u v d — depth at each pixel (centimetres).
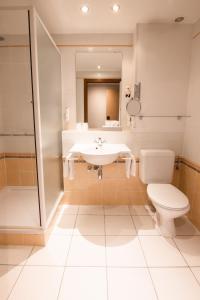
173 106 223
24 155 250
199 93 196
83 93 246
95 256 161
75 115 249
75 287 133
